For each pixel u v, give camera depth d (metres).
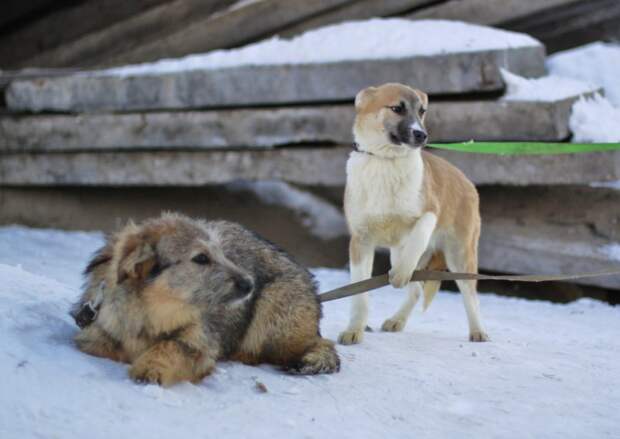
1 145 5.78
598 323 4.31
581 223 4.91
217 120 5.38
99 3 5.94
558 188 5.06
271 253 3.54
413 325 4.15
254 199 5.93
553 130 4.79
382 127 3.85
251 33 5.70
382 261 5.36
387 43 5.13
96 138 5.60
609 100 5.21
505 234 5.01
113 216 5.80
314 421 2.92
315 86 5.16
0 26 6.07
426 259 4.06
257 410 2.96
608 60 5.36
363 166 3.89
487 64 4.91
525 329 4.14
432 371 3.54
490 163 4.91
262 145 5.32
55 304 3.55
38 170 5.73
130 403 2.83
